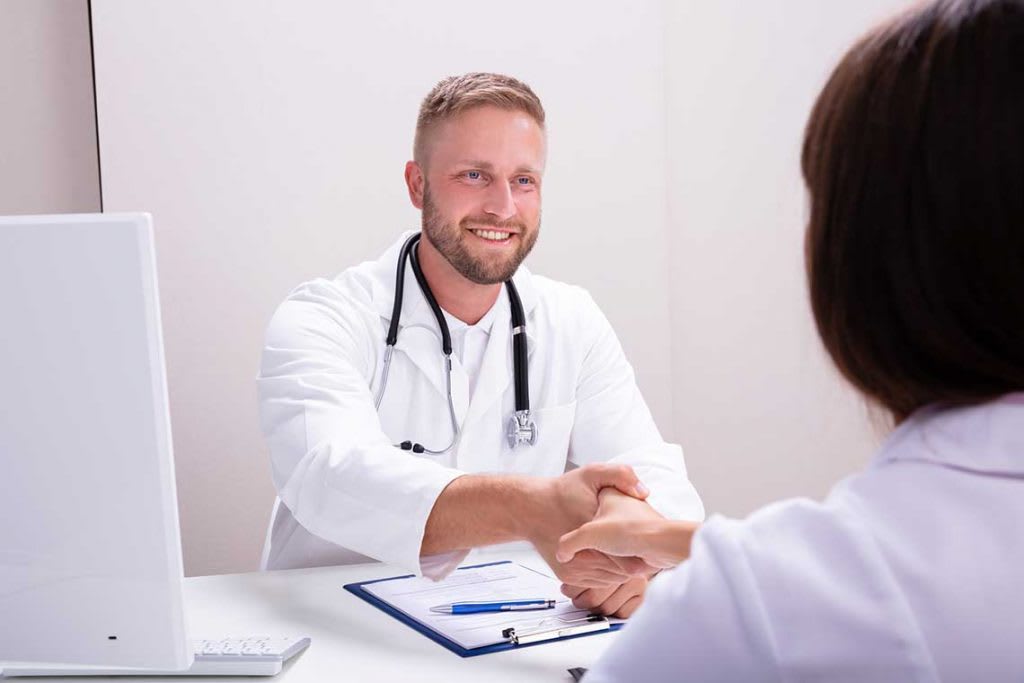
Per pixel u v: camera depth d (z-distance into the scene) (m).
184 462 2.61
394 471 1.40
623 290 2.97
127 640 1.00
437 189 1.76
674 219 3.01
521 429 1.80
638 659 0.49
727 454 2.98
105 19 2.49
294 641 1.17
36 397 0.96
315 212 2.66
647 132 2.96
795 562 0.48
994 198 0.48
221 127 2.58
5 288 0.94
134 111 2.52
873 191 0.51
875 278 0.51
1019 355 0.49
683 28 2.97
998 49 0.48
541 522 1.29
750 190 2.89
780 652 0.46
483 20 2.79
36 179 2.56
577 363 1.88
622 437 1.86
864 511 0.50
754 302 2.90
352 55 2.67
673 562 1.01
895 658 0.45
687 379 3.04
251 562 2.67
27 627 1.00
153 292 0.94
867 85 0.52
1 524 0.98
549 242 2.89
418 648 1.19
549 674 1.10
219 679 1.10
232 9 2.57
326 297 1.80
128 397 0.95
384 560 1.39
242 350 2.63
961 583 0.46
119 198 2.53
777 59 2.82
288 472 1.55
